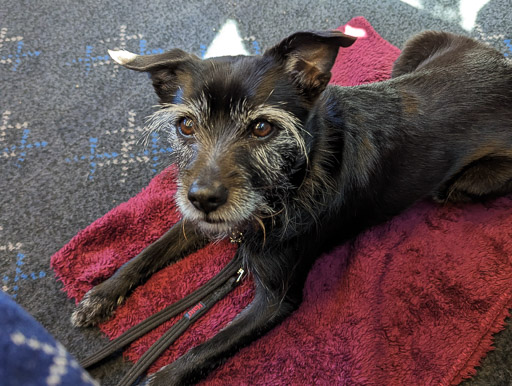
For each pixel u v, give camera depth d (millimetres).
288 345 316
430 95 326
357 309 323
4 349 133
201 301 333
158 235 368
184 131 280
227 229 277
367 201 330
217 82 255
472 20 496
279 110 257
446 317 320
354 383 297
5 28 502
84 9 520
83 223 388
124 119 445
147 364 304
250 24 510
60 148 427
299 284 320
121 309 335
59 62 481
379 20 506
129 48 492
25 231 383
